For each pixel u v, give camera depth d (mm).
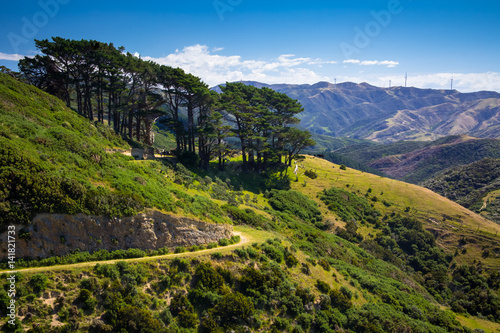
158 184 38219
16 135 29719
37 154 28391
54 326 21562
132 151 55156
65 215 25656
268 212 63531
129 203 29891
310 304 35844
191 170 66250
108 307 24172
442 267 69250
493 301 58656
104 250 27391
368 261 59562
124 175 34156
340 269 48281
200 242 35281
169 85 66812
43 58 53562
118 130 63875
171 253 31953
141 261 28484
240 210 51875
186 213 35469
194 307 28984
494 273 66438
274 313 32969
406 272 65750
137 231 29906
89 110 63844
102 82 60250
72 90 64625
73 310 22688
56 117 42250
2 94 36344
